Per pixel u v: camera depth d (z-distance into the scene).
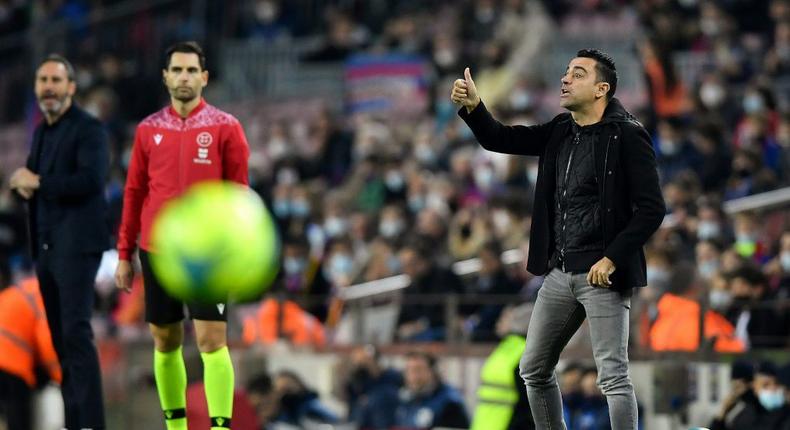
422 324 47.53
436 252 53.44
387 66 73.69
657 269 42.34
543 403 27.56
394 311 48.97
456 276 48.47
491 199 52.69
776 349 40.12
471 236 52.72
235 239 25.25
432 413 43.41
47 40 84.88
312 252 54.09
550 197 27.08
